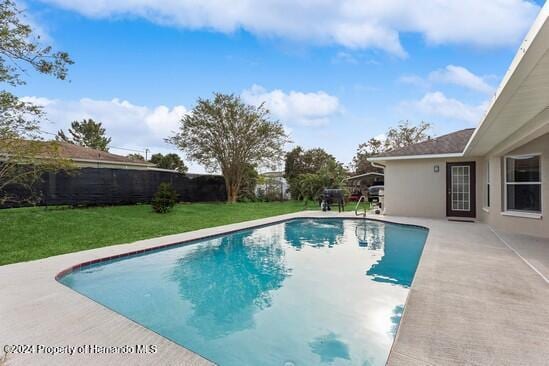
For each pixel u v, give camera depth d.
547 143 8.31
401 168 14.31
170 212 14.24
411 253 7.93
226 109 22.25
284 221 13.30
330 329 3.90
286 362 3.23
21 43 7.99
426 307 3.70
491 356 2.65
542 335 3.02
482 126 6.88
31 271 5.57
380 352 3.36
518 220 9.20
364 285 5.50
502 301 3.88
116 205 14.50
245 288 5.45
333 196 17.92
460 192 13.08
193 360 2.80
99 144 43.31
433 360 2.60
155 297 5.09
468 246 7.21
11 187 11.09
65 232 9.09
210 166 23.36
